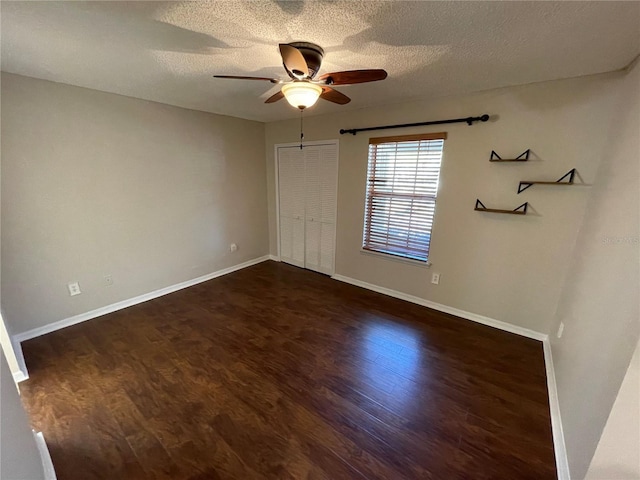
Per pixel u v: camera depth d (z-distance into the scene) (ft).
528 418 5.68
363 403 6.00
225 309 10.06
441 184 9.21
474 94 8.10
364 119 10.48
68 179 8.32
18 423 3.70
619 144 5.50
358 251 11.84
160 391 6.29
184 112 10.75
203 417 5.63
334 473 4.62
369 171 10.77
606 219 5.25
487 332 8.70
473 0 3.80
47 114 7.71
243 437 5.22
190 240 11.84
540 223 7.74
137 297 10.44
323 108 10.53
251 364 7.19
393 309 10.12
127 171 9.52
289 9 4.09
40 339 8.14
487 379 6.73
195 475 4.58
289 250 14.74
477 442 5.16
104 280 9.50
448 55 5.66
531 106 7.36
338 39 5.04
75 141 8.30
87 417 5.60
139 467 4.69
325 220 12.74
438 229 9.56
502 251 8.46
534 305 8.21
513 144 7.77
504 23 4.40
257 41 5.16
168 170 10.63
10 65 6.50
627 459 3.33
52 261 8.33
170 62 6.25
